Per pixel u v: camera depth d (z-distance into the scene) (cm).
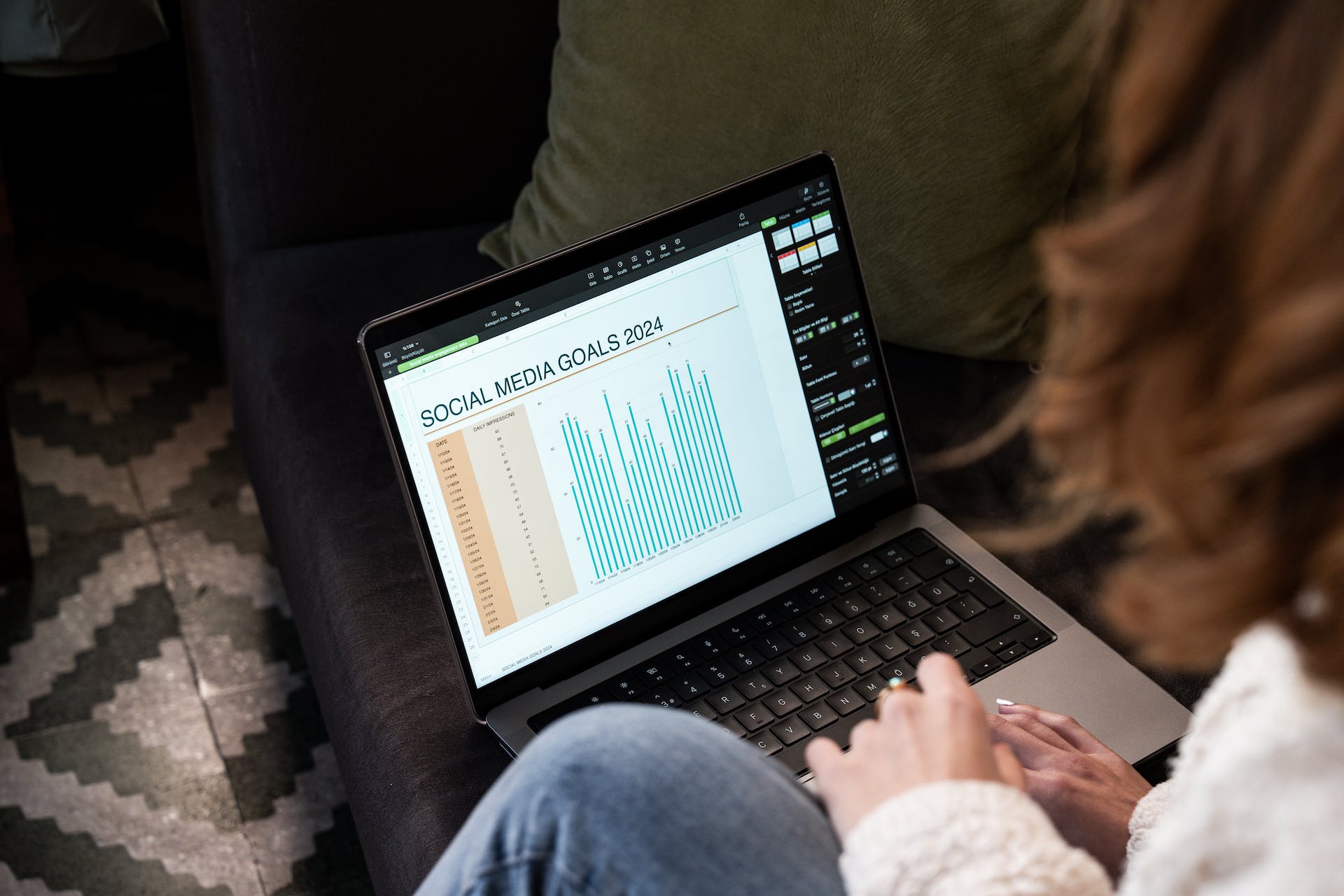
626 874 47
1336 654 35
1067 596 93
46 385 174
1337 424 32
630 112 112
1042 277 112
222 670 144
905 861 47
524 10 124
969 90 103
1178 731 81
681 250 86
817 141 108
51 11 127
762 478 89
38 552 154
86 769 134
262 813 132
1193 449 35
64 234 194
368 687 90
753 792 48
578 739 49
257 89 120
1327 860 36
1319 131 31
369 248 128
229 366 136
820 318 91
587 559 84
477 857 49
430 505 79
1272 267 32
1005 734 73
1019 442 108
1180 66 34
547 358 82
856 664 84
